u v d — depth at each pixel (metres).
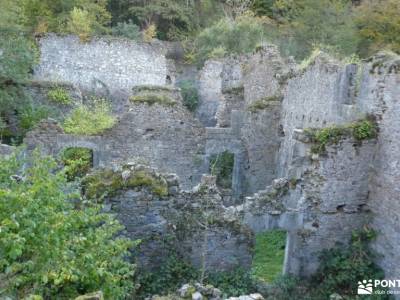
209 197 10.05
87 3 30.64
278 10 35.50
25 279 5.39
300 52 27.91
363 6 28.25
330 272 10.78
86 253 6.30
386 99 10.60
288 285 10.57
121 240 7.29
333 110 13.18
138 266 9.55
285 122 17.20
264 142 17.75
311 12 28.48
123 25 32.09
